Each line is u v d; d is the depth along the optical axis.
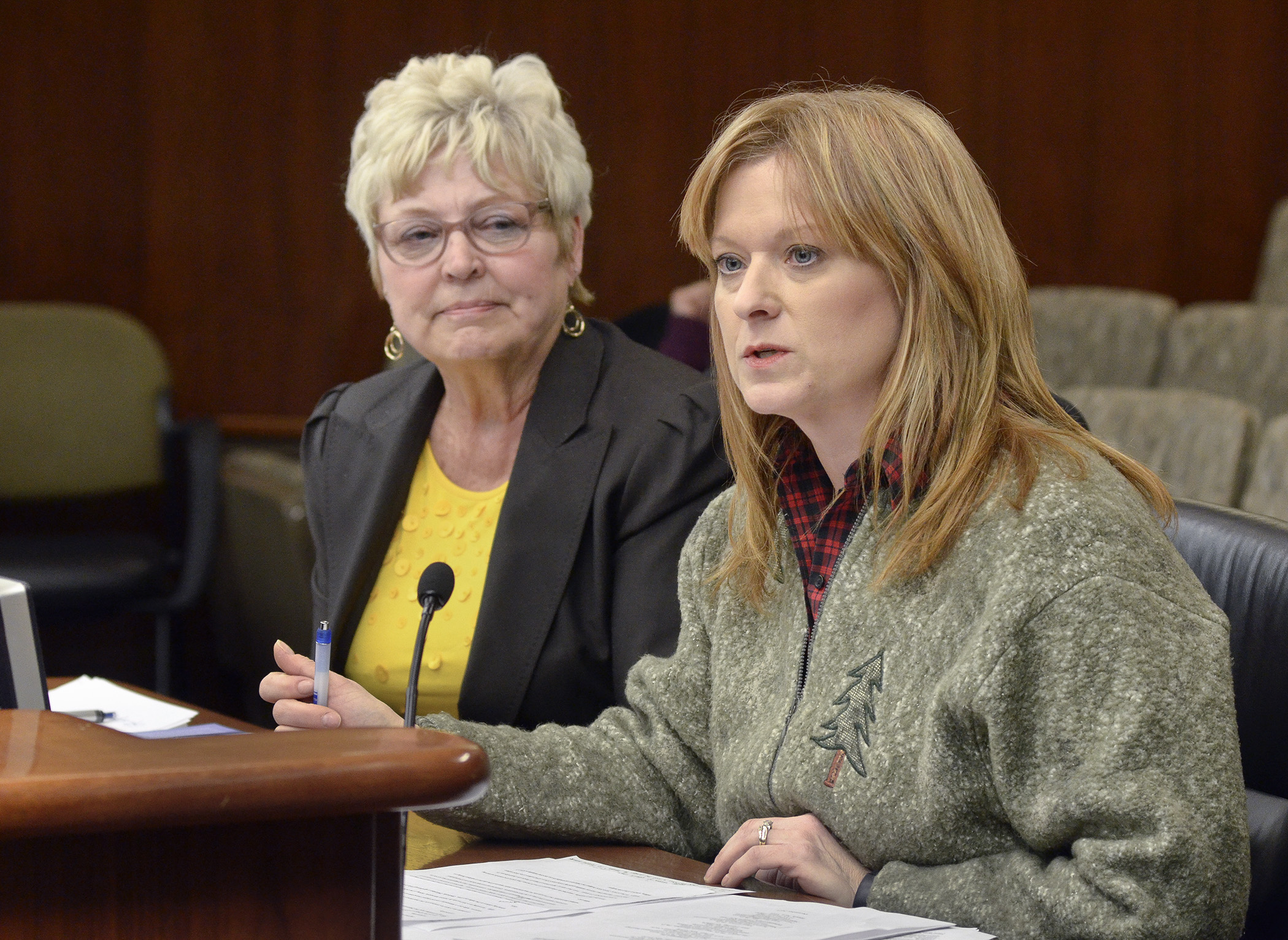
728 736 4.30
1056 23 17.75
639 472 5.72
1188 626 3.40
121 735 2.39
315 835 2.24
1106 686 3.34
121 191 16.41
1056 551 3.46
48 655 15.30
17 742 2.31
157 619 13.31
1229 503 9.07
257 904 2.21
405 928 3.16
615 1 17.42
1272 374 12.84
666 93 17.58
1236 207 17.84
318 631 4.52
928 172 3.69
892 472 3.80
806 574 4.14
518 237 5.91
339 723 4.30
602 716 4.79
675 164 17.64
